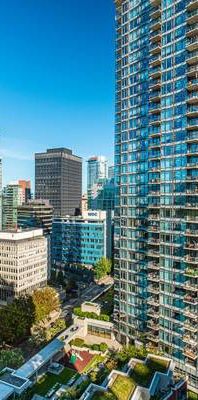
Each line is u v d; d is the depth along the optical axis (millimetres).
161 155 82875
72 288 163500
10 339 97500
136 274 91688
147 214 88250
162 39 82812
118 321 97688
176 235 79250
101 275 178625
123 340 96000
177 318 79875
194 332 75750
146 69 88562
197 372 75000
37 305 110562
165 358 73938
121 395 60219
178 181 78750
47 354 84188
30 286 144125
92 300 135125
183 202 77375
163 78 82688
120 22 98500
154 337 85250
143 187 89375
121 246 96125
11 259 136750
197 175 75812
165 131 82062
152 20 86875
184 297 77438
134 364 71250
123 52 96188
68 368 84375
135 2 92000
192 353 75688
